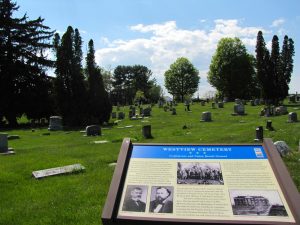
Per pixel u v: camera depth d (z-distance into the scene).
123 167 5.17
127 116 49.22
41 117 48.19
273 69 59.75
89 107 39.12
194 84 115.81
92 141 22.92
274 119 32.38
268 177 4.95
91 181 10.64
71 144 21.33
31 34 50.06
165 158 5.32
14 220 7.76
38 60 49.22
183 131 26.48
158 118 42.59
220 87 90.38
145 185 4.97
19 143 24.81
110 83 117.31
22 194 9.66
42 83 48.03
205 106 61.31
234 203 4.64
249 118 36.44
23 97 46.62
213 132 24.39
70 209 8.20
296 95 71.19
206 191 4.82
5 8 48.66
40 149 19.16
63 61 40.06
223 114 43.09
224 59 88.88
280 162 5.03
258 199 4.66
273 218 4.44
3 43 48.03
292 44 67.88
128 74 137.38
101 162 13.66
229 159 5.22
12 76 46.78
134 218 4.60
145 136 23.56
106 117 39.44
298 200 4.53
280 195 4.70
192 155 5.32
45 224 7.42
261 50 59.81
